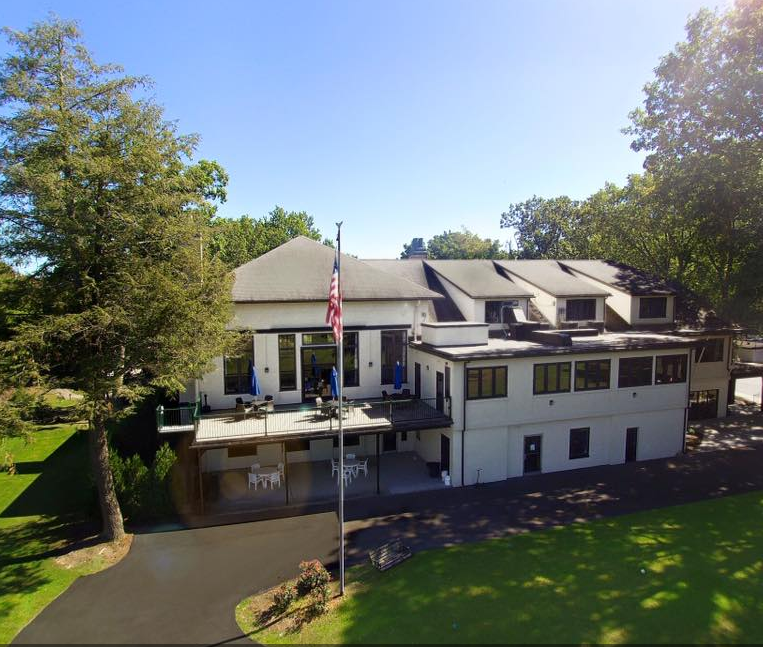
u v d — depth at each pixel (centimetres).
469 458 2017
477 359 1959
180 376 1530
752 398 3634
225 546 1528
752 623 1133
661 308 3172
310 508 1789
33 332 1245
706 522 1658
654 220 3809
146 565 1421
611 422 2242
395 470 2162
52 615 1192
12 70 1334
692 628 1112
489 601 1218
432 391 2189
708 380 3008
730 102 2484
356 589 1291
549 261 3650
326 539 1569
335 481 2030
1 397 1348
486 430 2036
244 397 2153
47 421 1462
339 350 1315
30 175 1209
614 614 1162
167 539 1573
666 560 1409
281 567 1407
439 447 2131
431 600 1227
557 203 6625
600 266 3606
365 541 1552
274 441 1777
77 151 1305
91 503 1733
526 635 1089
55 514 1767
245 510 1773
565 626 1120
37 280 1401
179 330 1430
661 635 1088
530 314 2972
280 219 6328
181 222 1509
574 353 2122
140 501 1702
